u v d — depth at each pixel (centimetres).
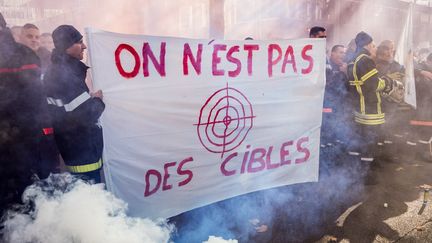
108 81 255
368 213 344
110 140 261
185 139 290
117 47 255
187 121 288
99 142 253
